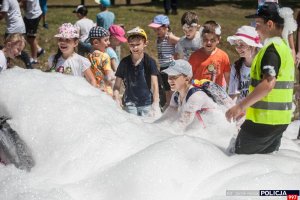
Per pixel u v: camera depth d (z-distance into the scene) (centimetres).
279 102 421
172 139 418
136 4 1919
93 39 697
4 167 414
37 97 460
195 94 503
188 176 389
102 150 424
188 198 375
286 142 520
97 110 474
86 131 438
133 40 629
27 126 441
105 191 382
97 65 697
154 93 638
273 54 405
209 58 645
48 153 429
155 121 527
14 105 456
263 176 381
